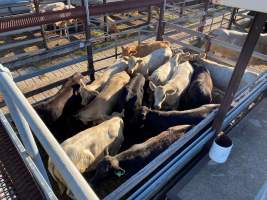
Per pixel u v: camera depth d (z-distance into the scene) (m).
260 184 3.61
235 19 11.16
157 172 3.24
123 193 2.57
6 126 2.22
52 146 1.25
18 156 2.07
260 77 4.77
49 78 6.59
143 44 6.80
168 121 4.29
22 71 6.93
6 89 1.66
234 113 4.11
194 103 4.98
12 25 4.23
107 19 9.31
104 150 3.89
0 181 1.92
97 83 5.07
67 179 1.10
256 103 5.20
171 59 5.96
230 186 3.54
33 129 1.37
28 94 5.00
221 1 2.15
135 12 11.77
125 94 4.68
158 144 3.71
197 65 5.84
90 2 10.63
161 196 3.44
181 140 3.22
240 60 2.92
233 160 3.93
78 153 3.49
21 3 9.50
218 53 7.75
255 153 4.08
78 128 4.49
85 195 1.02
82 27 10.03
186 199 3.34
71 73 6.88
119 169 3.20
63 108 4.61
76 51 8.04
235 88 3.16
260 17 2.53
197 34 6.43
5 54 8.24
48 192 1.63
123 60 5.81
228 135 4.39
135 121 4.38
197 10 11.91
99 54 7.95
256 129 4.54
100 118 4.39
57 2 10.37
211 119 3.76
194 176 3.62
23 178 1.91
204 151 3.93
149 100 5.03
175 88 4.96
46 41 8.36
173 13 11.30
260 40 7.99
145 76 5.82
